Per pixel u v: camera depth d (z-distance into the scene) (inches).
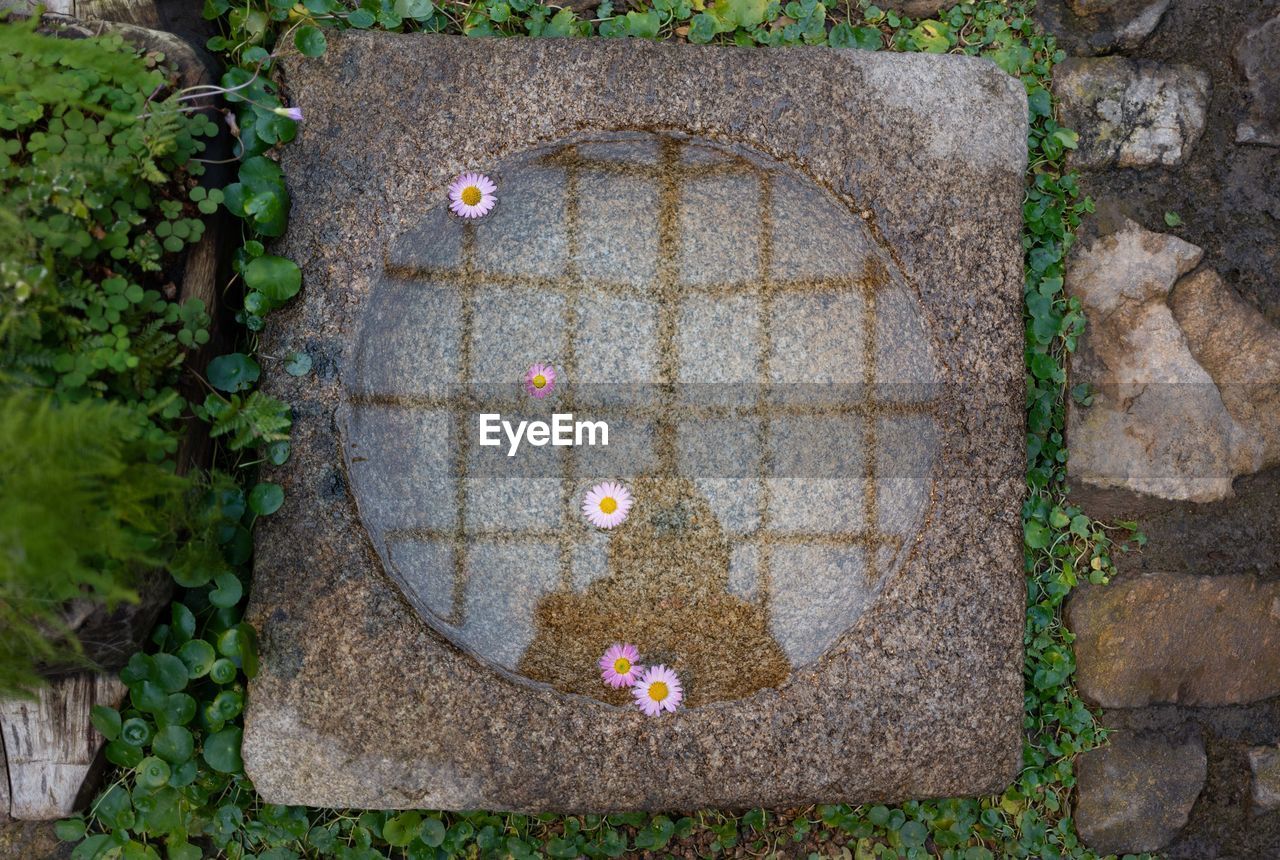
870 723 26.7
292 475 26.3
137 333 25.3
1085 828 29.2
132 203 25.4
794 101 27.2
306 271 26.6
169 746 26.8
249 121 26.6
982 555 26.9
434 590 27.1
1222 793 29.5
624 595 28.8
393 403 27.4
